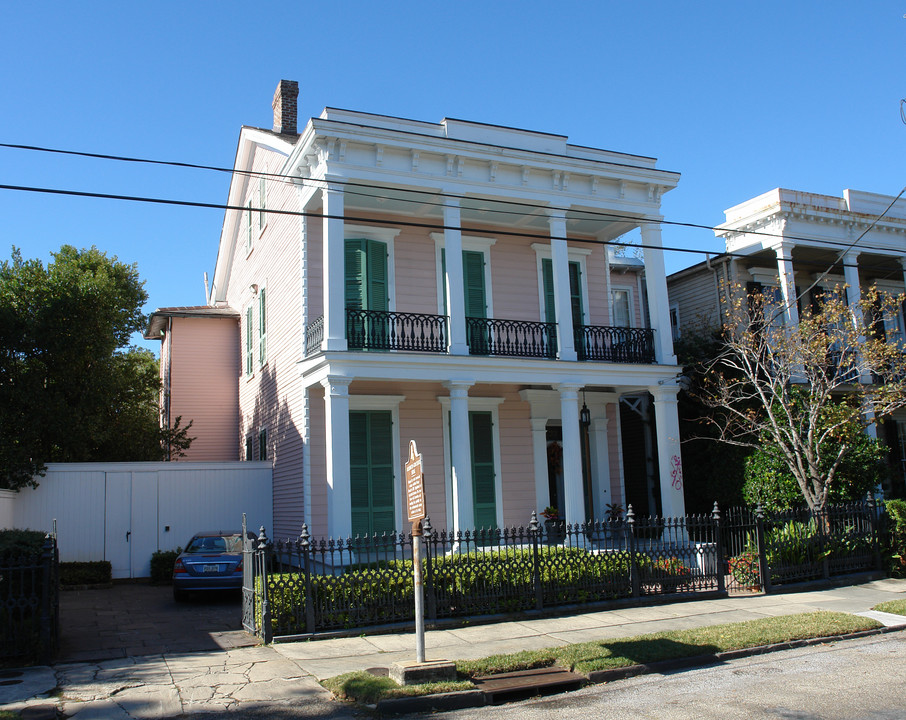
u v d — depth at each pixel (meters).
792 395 17.94
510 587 12.32
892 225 22.02
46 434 18.36
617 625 11.52
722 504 19.27
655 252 18.69
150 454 22.12
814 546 15.16
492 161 16.97
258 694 8.18
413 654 9.81
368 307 17.58
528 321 17.83
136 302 21.91
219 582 14.70
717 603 13.29
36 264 18.91
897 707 7.28
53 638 9.98
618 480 19.86
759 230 21.39
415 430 17.91
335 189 15.68
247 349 23.38
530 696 8.37
